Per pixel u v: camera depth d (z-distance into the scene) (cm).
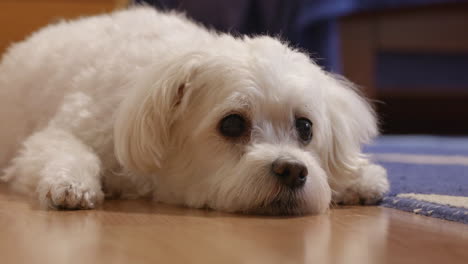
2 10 340
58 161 152
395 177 213
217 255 96
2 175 217
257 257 95
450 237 116
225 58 156
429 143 431
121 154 156
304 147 162
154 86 153
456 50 505
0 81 224
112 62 179
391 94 521
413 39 499
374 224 132
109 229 119
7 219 130
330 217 144
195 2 376
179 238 110
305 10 379
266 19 384
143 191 168
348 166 175
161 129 156
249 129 153
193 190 156
